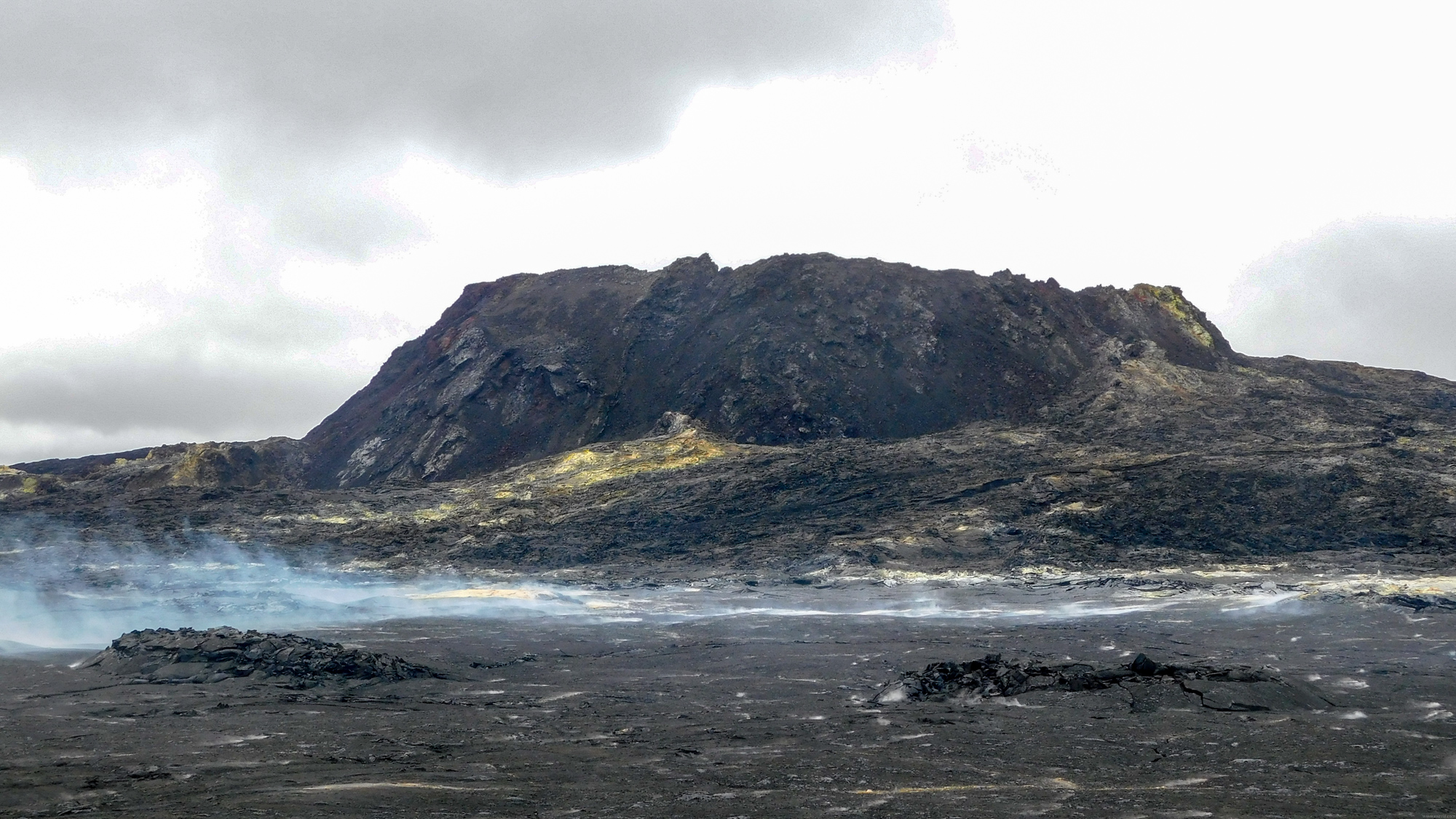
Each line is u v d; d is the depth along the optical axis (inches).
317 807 791.7
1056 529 4153.5
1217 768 923.4
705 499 4953.3
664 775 914.7
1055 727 1130.7
